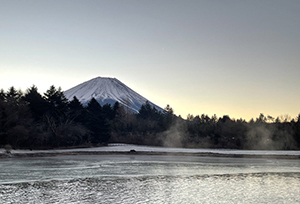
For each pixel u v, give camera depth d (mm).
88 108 131125
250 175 47188
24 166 54094
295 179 43312
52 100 113688
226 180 41750
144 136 145125
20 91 128250
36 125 101938
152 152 99938
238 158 85812
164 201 28938
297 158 87375
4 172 45781
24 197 29391
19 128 89188
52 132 106750
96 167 54688
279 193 33281
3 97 116312
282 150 125375
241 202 29156
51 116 110250
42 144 103688
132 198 29875
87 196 30391
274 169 56312
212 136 140875
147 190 33875
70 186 35375
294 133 132375
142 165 59781
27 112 103000
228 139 137000
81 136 118375
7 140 89500
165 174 46969
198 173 48875
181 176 45062
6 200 28203
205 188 35594
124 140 142125
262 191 34281
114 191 33031
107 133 128000
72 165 57344
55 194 30953
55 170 49219
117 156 84812
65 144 113875
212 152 106250
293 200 30219
